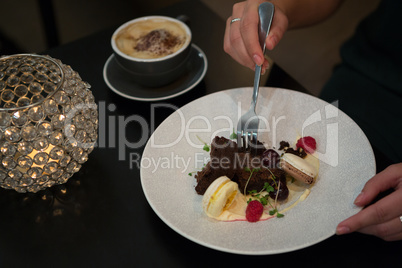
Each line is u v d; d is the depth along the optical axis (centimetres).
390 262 84
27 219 95
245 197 97
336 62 248
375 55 150
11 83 102
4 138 86
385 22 145
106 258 87
